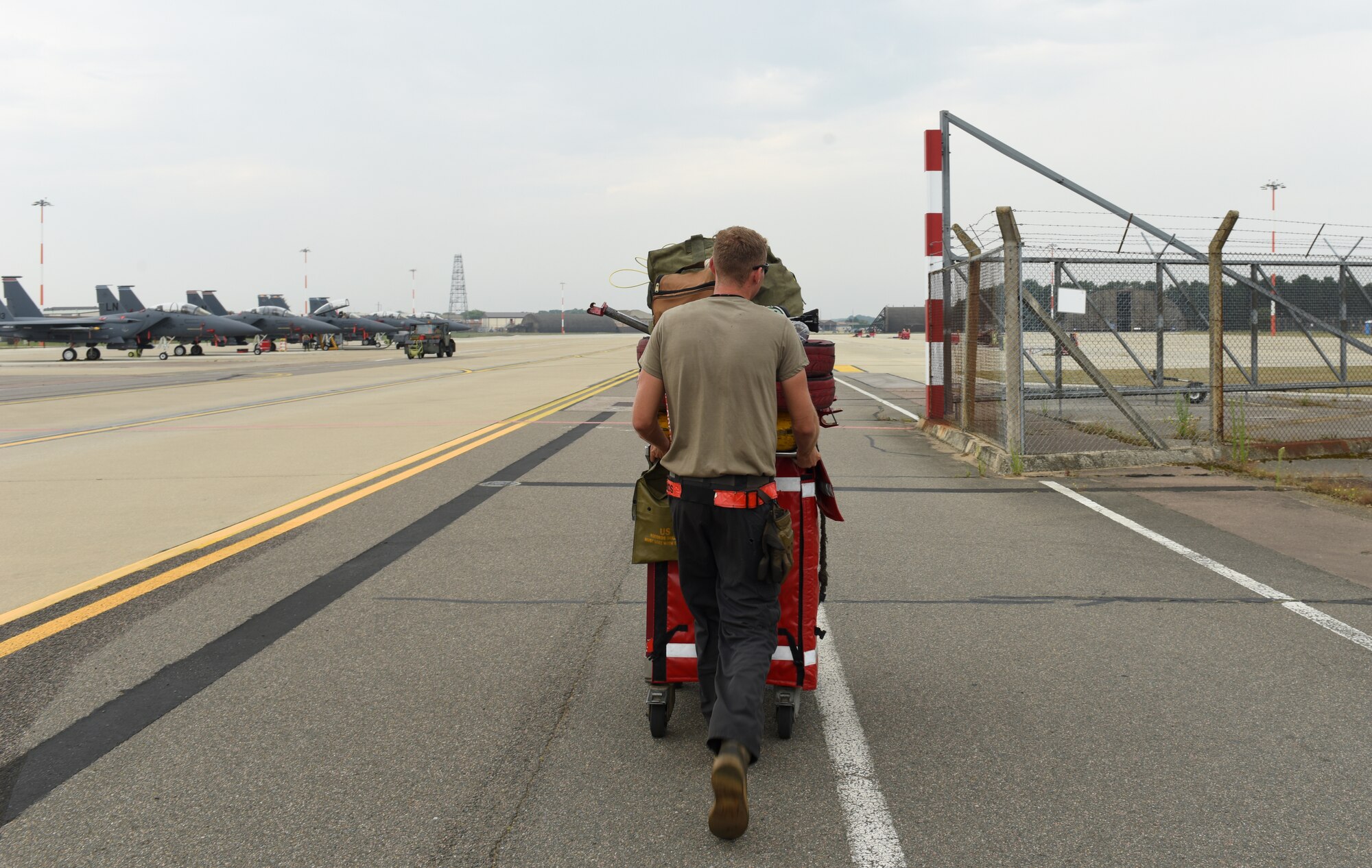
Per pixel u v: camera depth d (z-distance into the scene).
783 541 2.67
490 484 8.02
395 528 6.32
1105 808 2.62
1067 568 5.20
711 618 2.93
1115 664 3.74
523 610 4.50
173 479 8.42
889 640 4.05
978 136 10.35
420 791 2.73
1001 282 8.94
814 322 3.43
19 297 55.41
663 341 2.73
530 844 2.44
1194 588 4.78
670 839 2.47
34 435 12.14
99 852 2.41
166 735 3.12
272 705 3.37
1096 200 9.66
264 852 2.41
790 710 3.06
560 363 35.41
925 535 6.02
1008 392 8.45
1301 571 5.10
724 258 2.76
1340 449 9.04
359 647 3.99
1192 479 8.03
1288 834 2.47
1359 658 3.78
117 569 5.30
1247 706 3.32
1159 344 11.09
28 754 2.98
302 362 40.22
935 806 2.64
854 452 9.89
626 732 3.16
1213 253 8.72
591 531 6.23
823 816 2.59
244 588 4.89
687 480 2.69
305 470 8.89
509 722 3.23
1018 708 3.32
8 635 4.16
